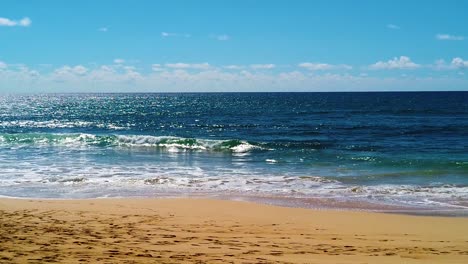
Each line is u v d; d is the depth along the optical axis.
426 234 9.28
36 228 8.72
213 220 10.27
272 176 17.59
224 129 42.47
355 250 7.73
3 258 6.05
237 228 9.52
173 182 16.12
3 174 17.62
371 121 50.09
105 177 17.09
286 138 34.12
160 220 10.11
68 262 5.98
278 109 78.62
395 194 14.05
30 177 16.94
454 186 15.32
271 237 8.73
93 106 98.00
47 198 13.24
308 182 16.20
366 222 10.35
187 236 8.55
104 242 7.62
